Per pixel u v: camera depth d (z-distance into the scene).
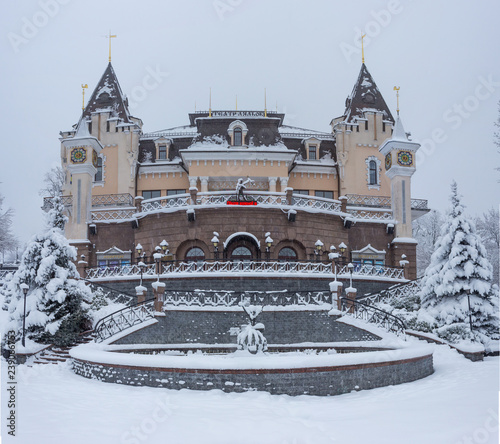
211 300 28.61
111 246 40.03
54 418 13.38
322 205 38.50
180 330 26.47
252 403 15.74
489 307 27.72
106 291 33.88
